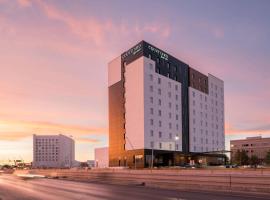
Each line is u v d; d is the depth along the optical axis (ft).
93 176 162.40
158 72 326.24
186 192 81.82
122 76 330.95
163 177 107.04
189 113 365.61
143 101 302.45
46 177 217.77
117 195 74.90
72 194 79.82
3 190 100.07
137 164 300.20
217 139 414.00
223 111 437.58
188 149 355.77
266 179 75.05
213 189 86.43
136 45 317.63
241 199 62.49
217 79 429.38
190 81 370.94
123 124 322.55
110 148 337.52
